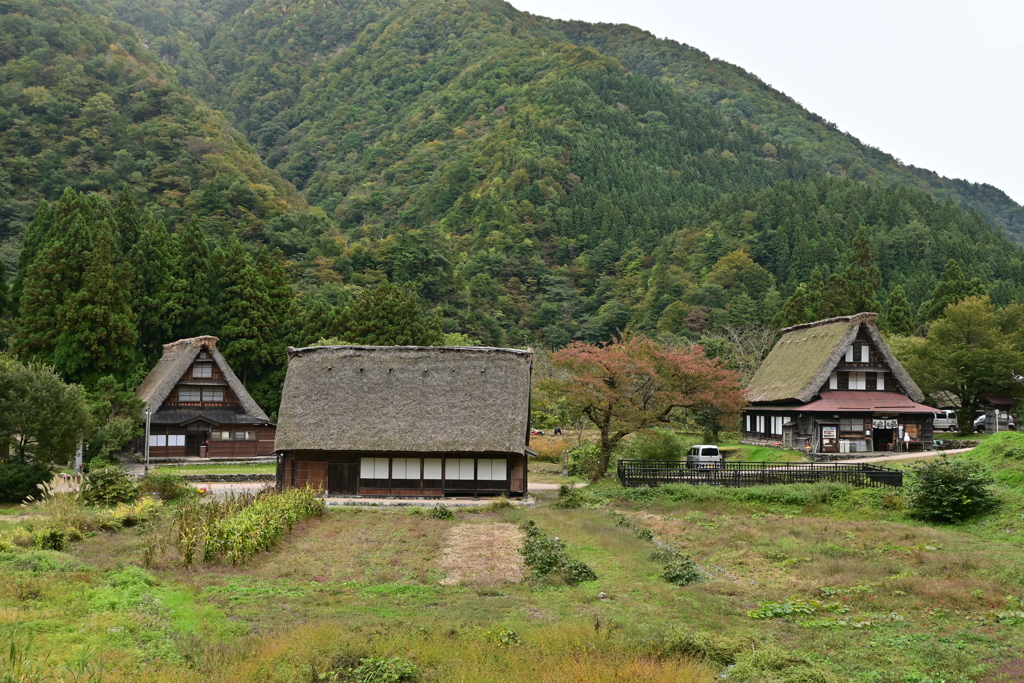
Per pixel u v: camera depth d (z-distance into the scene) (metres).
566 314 115.94
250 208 106.75
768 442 53.09
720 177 171.62
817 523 29.27
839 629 16.56
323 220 113.62
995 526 27.78
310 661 13.75
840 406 46.97
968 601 18.28
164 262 65.06
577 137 159.88
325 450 35.25
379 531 26.81
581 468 48.09
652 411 40.00
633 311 109.81
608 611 17.50
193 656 13.77
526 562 21.61
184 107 125.62
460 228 136.75
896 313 69.62
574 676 13.18
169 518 28.72
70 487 34.62
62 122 110.56
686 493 34.47
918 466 34.16
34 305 53.28
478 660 13.95
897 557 23.41
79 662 13.05
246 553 21.78
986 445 36.91
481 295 113.06
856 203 127.19
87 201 60.34
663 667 13.83
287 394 37.38
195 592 18.41
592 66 194.62
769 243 118.19
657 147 172.12
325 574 20.61
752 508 33.03
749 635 15.77
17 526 24.62
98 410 45.31
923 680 13.62
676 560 21.86
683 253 120.25
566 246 134.38
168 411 52.50
